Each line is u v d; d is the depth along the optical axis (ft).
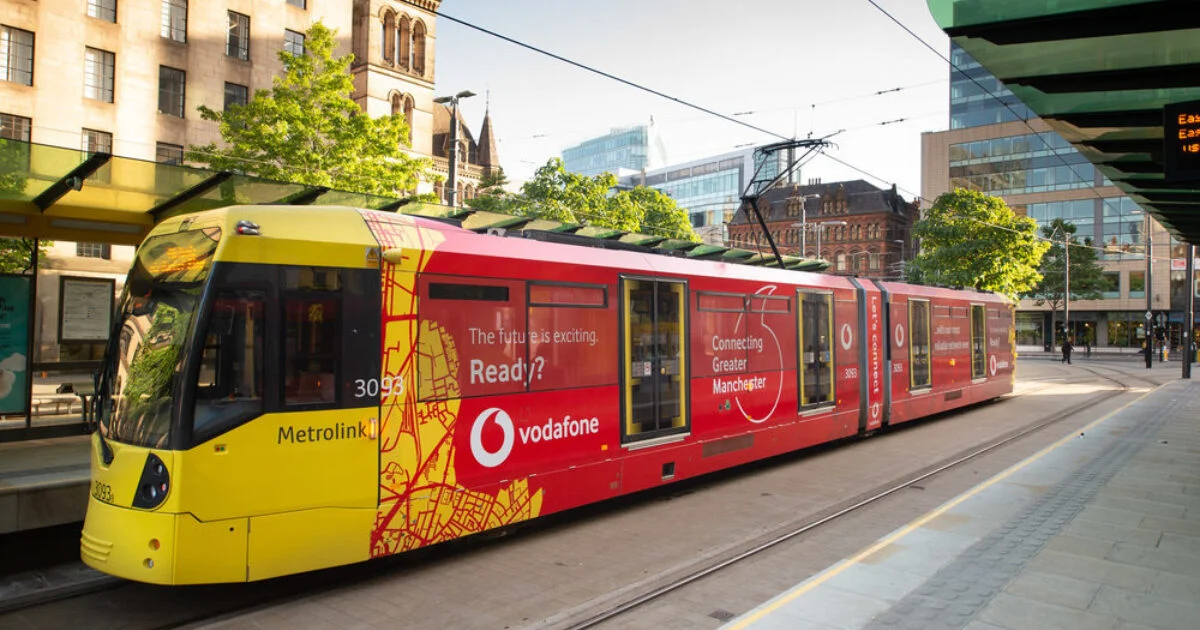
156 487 19.95
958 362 65.57
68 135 95.50
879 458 45.80
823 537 28.81
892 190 289.94
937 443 51.42
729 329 38.06
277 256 21.70
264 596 22.71
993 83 228.43
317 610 21.52
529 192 122.31
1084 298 208.03
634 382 32.12
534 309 27.96
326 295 22.36
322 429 21.89
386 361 23.34
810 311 45.01
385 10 146.51
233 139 76.13
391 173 78.79
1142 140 38.86
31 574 25.20
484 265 26.30
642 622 20.30
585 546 27.86
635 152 516.32
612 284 31.37
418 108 152.15
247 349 21.01
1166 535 27.35
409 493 23.62
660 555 26.71
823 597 21.16
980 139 228.84
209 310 20.63
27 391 35.73
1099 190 213.05
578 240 33.14
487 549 27.58
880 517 31.76
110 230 36.70
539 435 27.84
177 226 23.16
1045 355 197.26
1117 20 25.84
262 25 114.21
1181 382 103.86
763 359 40.50
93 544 20.94
